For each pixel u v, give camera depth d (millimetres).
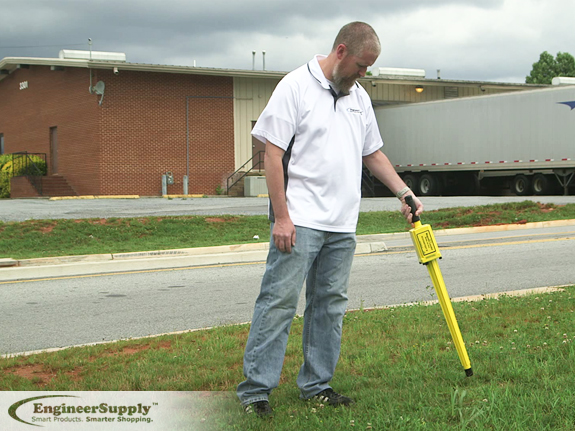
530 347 4762
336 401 3830
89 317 7680
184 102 30812
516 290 8445
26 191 31328
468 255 12391
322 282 3896
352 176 3840
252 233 15789
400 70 37281
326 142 3730
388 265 11430
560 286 8023
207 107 31219
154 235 15500
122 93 29844
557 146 26750
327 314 3904
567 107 26391
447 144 30562
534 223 17578
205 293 9156
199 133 31078
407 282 9562
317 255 3896
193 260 12523
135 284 10117
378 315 6477
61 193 31406
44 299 8953
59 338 6660
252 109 32031
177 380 4496
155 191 30438
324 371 3918
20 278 11047
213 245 14164
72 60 30125
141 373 4617
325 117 3723
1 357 5488
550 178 28000
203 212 20344
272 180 3645
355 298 8391
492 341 5094
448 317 3945
